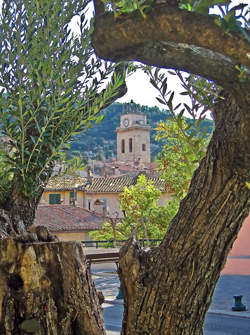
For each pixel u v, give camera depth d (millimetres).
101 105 3471
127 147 102750
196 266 2660
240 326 10844
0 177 3787
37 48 3504
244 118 2174
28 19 3602
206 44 1748
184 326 2740
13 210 3713
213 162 2496
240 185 2455
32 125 3574
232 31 1699
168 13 1772
